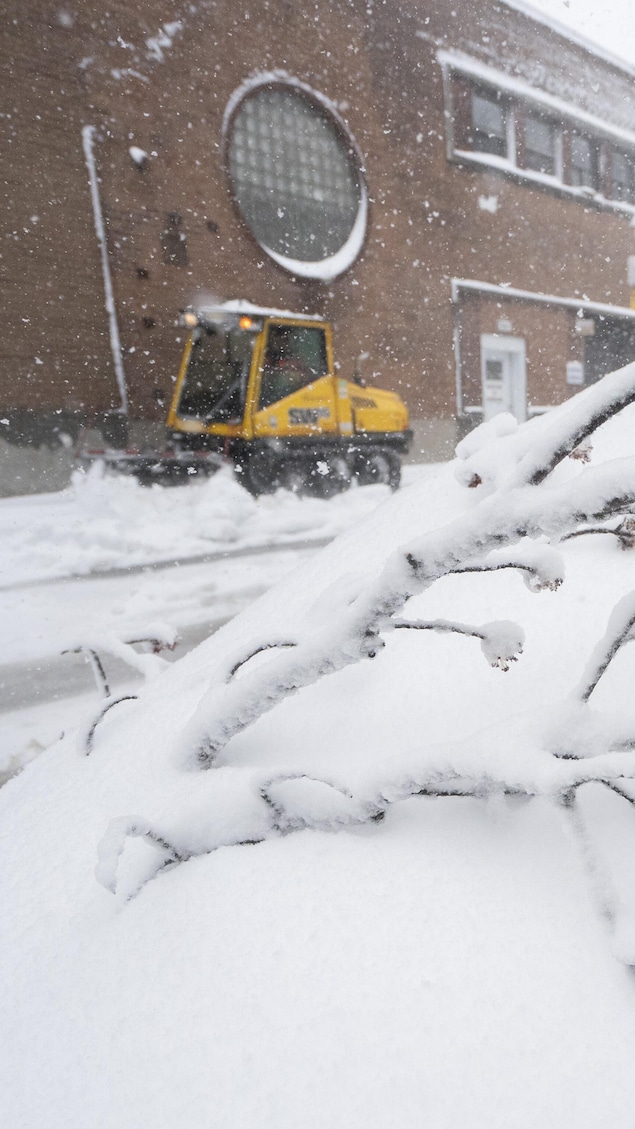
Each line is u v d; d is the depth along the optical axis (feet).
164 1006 1.78
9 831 2.92
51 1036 1.85
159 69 38.42
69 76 35.81
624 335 65.98
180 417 28.35
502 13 53.98
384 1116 1.41
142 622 14.01
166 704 3.37
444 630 2.07
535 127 57.82
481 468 3.90
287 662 2.20
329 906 1.87
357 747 2.43
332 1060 1.52
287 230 44.65
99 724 3.63
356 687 2.69
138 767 2.84
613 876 1.81
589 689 1.94
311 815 2.13
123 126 37.37
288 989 1.69
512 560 2.06
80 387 36.52
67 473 35.94
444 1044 1.51
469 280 53.11
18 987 2.06
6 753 8.59
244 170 42.65
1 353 34.63
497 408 55.83
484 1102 1.41
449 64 51.01
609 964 1.63
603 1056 1.46
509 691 2.48
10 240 34.71
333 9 45.44
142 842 2.38
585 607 2.76
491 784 1.92
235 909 1.96
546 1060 1.46
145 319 38.06
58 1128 1.62
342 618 2.05
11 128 34.50
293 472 28.50
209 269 40.34
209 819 2.25
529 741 1.85
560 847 1.92
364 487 31.45
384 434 32.30
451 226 52.01
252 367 27.17
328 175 46.44
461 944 1.70
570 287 60.34
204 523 22.81
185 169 39.37
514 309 55.47
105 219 36.91
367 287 47.65
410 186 49.75
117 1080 1.66
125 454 25.41
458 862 1.93
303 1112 1.45
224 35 40.78
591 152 61.87
